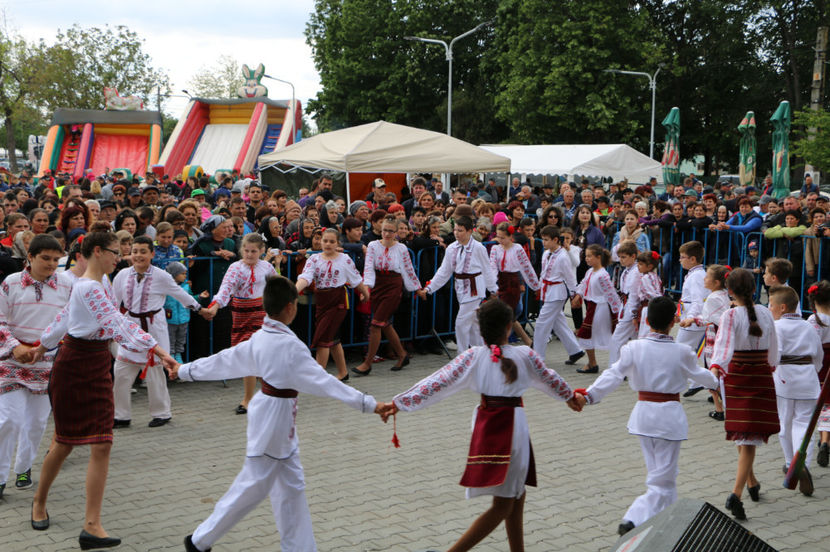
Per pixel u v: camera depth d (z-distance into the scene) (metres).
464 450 6.44
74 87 49.28
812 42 35.22
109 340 4.69
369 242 9.62
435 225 10.07
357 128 14.08
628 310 8.45
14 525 4.86
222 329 8.58
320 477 5.79
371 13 42.72
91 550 4.52
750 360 5.28
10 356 5.19
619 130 34.78
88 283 4.62
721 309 6.82
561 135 36.72
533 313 11.56
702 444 6.76
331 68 43.56
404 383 8.58
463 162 13.55
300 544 4.21
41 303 5.24
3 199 12.43
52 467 4.75
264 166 14.22
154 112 34.47
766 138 37.84
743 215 13.45
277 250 8.77
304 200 13.40
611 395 8.32
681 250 8.11
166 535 4.76
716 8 36.47
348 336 9.61
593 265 9.17
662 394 4.75
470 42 43.19
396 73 41.94
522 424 4.21
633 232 12.12
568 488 5.64
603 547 4.70
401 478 5.79
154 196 11.59
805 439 4.13
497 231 9.56
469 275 9.05
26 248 7.74
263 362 4.16
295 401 4.21
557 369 9.44
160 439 6.63
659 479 4.72
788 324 5.86
